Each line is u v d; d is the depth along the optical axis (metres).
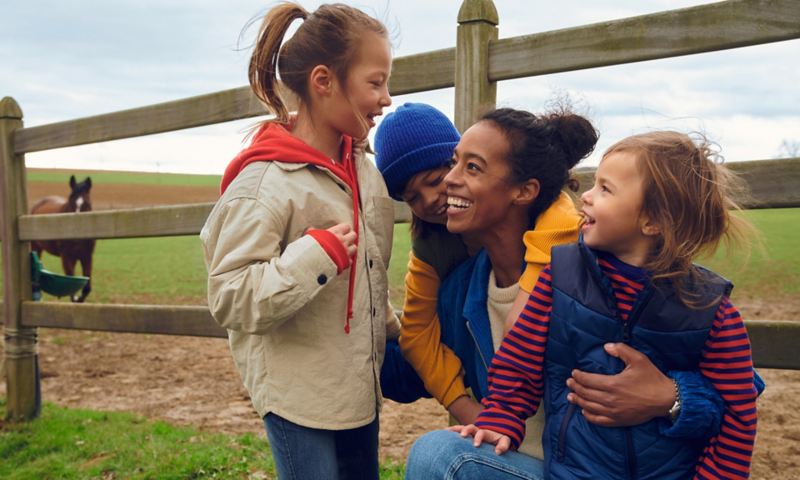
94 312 4.53
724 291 1.59
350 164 2.06
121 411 5.16
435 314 2.14
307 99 2.00
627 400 1.55
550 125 1.95
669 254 1.56
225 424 4.71
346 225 1.86
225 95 3.76
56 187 50.50
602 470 1.60
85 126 4.50
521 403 1.74
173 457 3.79
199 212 3.90
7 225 4.93
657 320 1.57
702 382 1.56
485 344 1.93
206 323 4.00
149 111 4.16
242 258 1.81
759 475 3.41
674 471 1.58
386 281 2.16
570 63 2.62
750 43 2.26
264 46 2.03
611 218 1.60
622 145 1.64
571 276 1.66
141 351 7.52
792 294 9.10
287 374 1.92
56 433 4.47
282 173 1.90
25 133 4.90
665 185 1.57
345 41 1.92
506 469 1.68
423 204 2.10
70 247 10.17
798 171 2.23
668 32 2.41
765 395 4.96
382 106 1.99
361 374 1.99
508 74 2.76
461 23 2.84
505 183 1.83
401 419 4.56
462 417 2.04
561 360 1.67
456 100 2.86
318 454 1.92
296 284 1.74
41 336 8.56
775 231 17.73
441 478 1.70
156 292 11.88
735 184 2.07
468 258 2.12
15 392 4.87
